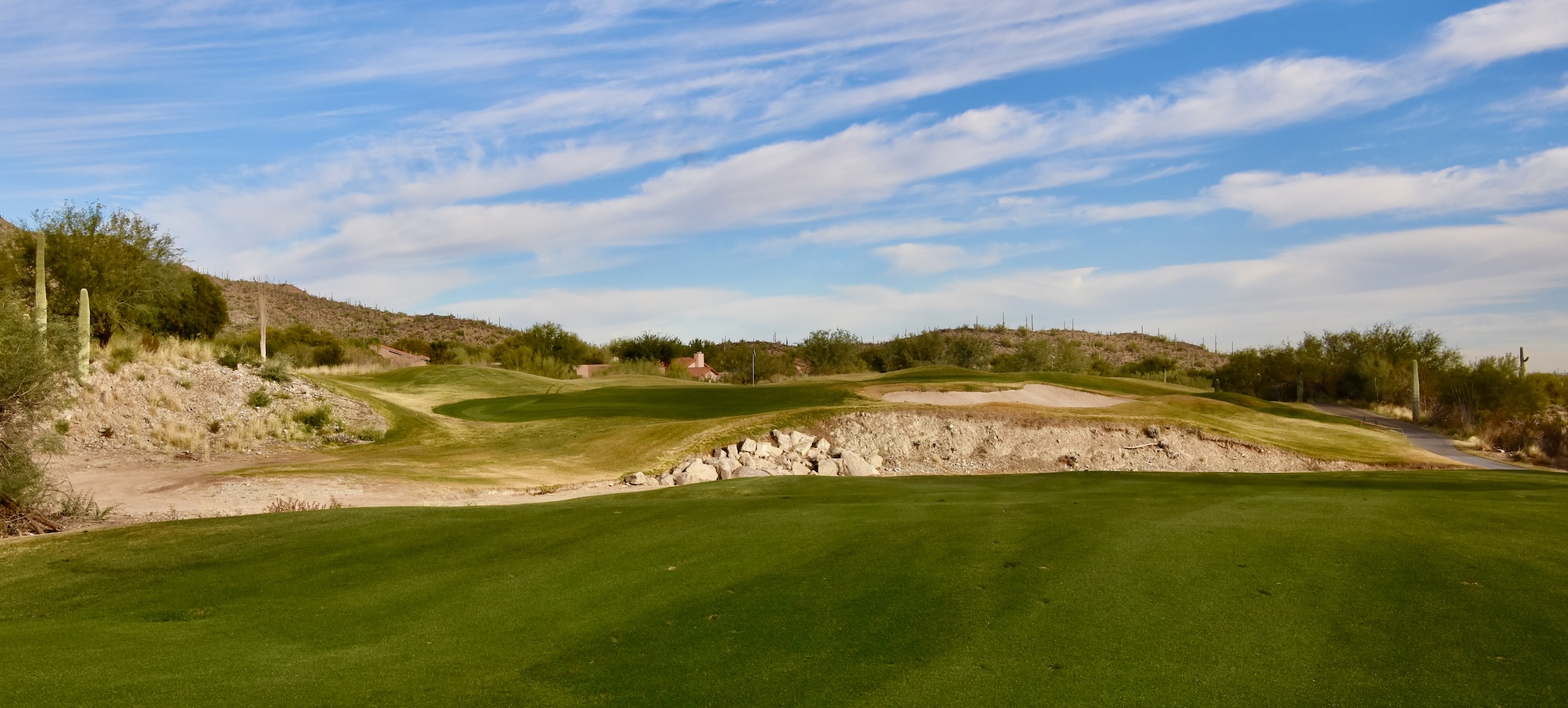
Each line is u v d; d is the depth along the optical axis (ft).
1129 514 37.60
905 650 20.77
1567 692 17.61
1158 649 20.38
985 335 358.02
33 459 51.67
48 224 98.02
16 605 28.25
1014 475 62.03
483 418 107.86
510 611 25.38
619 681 19.30
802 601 25.09
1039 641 21.11
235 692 18.71
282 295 358.64
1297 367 174.81
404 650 21.99
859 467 80.89
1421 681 18.28
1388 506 39.27
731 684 18.88
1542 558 28.02
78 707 17.63
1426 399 150.82
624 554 32.27
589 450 84.17
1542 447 101.35
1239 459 89.71
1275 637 21.03
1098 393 128.06
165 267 106.52
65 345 51.11
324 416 91.66
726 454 81.20
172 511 50.75
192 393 89.25
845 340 239.91
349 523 40.45
